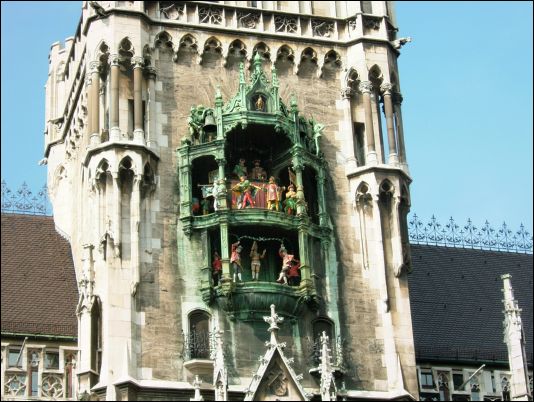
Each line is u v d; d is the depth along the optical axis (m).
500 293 64.94
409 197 54.94
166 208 51.91
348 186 54.72
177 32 55.09
